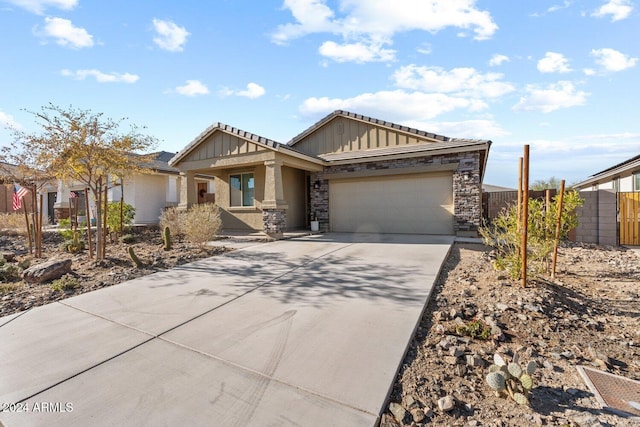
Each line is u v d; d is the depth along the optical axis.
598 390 2.69
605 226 10.43
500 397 2.61
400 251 8.28
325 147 15.30
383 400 2.54
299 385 2.76
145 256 8.28
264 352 3.34
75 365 3.21
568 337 3.65
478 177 11.25
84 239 10.97
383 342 3.44
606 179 20.34
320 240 10.80
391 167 12.65
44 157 8.66
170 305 4.84
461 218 11.50
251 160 11.60
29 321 4.36
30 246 9.63
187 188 13.39
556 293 4.90
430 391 2.69
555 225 5.92
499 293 4.82
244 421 2.35
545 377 2.90
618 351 3.38
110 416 2.46
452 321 4.04
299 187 14.93
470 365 3.04
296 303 4.71
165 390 2.76
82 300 5.17
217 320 4.21
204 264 7.45
